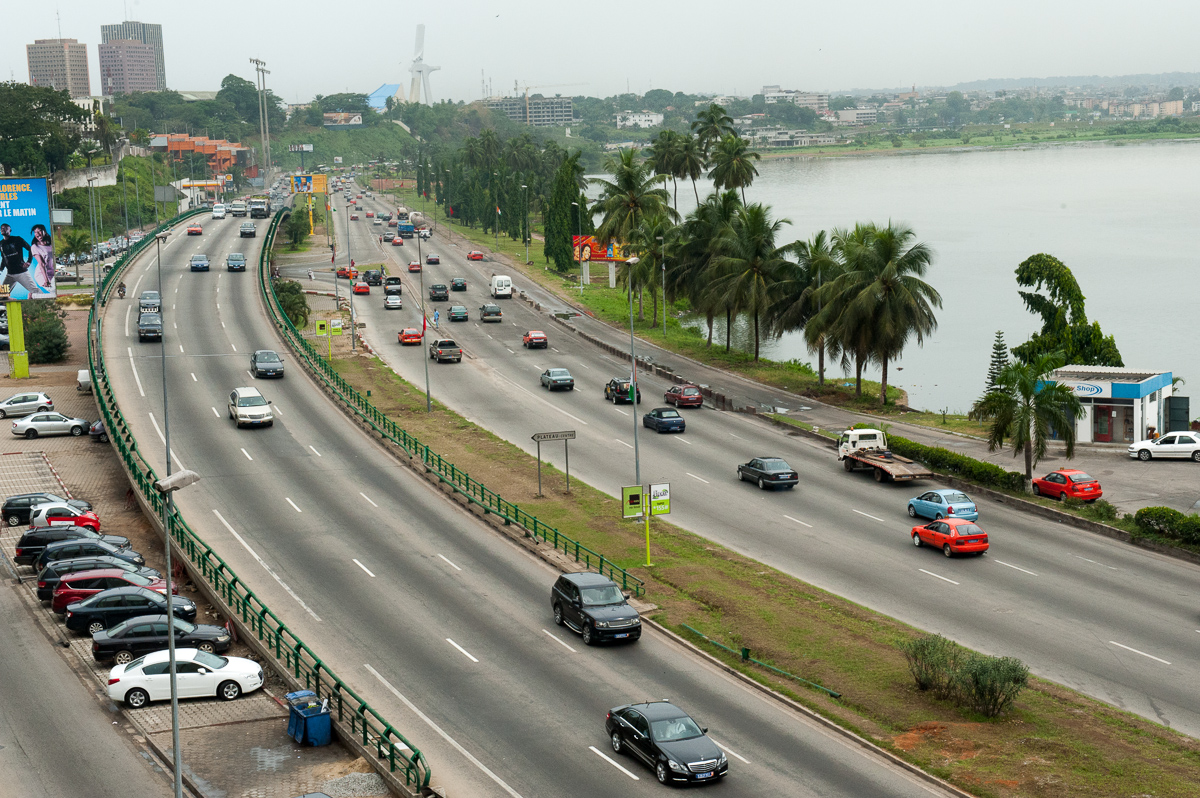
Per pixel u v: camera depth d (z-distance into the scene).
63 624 44.16
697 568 50.28
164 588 46.41
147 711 36.59
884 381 86.12
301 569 49.72
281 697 38.00
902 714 35.50
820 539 55.44
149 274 133.50
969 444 74.12
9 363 95.88
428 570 50.06
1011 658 36.84
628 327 120.19
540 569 50.75
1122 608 45.81
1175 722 35.59
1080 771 31.16
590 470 67.81
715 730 34.69
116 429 67.62
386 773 31.20
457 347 101.12
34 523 54.69
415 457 68.50
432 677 38.81
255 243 163.38
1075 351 88.06
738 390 91.19
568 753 33.06
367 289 140.62
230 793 30.70
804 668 39.22
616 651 41.53
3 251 84.81
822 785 30.92
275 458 67.50
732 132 149.62
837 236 94.50
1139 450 70.31
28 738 34.31
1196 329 141.00
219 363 92.19
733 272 100.81
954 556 52.56
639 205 132.25
